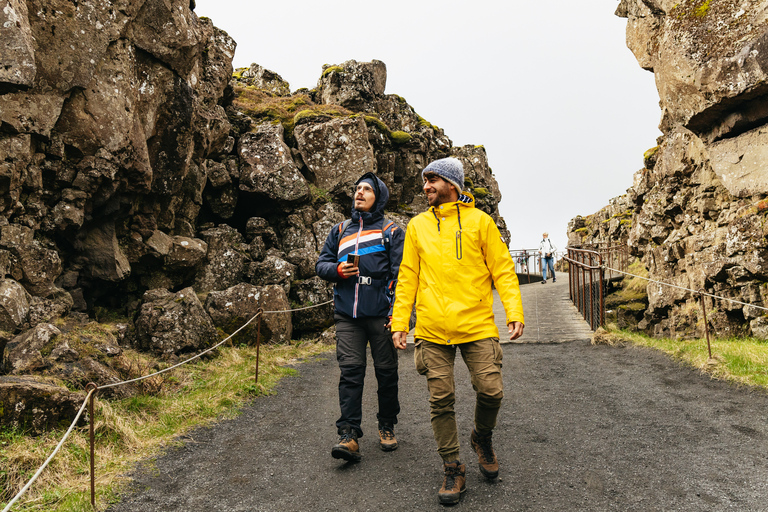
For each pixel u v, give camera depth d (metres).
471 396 4.79
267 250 8.77
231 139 9.12
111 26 5.38
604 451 3.41
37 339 4.00
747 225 6.50
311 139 10.00
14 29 4.08
